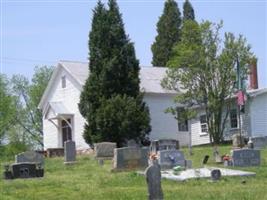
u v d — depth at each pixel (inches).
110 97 1939.0
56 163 1493.6
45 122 2272.4
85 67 2225.6
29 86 3540.8
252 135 1975.9
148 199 726.5
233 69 1945.1
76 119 2148.1
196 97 1978.3
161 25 3112.7
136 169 1196.5
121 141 1908.2
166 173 1033.5
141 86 2139.5
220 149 1598.2
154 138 2113.7
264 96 1990.7
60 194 876.0
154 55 3115.2
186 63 1971.0
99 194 852.6
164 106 2154.3
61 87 2220.7
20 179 1091.3
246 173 1021.8
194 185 927.0
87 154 1862.7
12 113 3253.0
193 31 1969.7
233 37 1936.5
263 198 761.0
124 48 1971.0
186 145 2165.4
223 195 790.5
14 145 2940.5
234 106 2026.3
